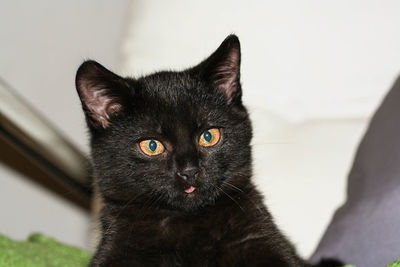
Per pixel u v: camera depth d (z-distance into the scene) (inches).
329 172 20.9
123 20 27.4
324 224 20.3
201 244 15.7
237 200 16.2
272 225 16.0
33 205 28.7
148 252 15.6
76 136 27.4
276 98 22.0
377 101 21.4
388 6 21.5
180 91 16.4
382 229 16.2
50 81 27.4
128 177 16.0
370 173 17.3
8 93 21.4
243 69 22.0
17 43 27.0
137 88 16.3
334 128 21.5
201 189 15.9
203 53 22.2
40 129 21.4
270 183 21.0
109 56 27.6
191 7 22.5
